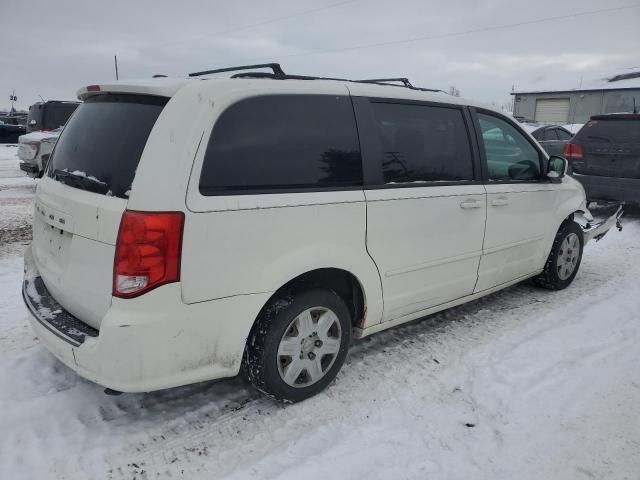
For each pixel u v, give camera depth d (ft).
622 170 25.43
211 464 8.18
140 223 7.46
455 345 12.28
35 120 42.06
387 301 10.84
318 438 8.81
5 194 34.68
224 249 8.14
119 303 7.66
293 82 9.29
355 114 10.02
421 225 11.07
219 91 8.28
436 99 11.79
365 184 10.03
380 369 11.12
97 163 8.55
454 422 9.34
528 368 11.18
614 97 118.93
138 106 8.49
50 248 9.42
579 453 8.62
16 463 8.02
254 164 8.54
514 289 16.48
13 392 9.90
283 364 9.43
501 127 13.61
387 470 8.09
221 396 10.05
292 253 8.96
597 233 17.93
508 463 8.35
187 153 7.76
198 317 8.07
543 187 14.62
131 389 7.80
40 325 8.84
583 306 14.96
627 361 11.60
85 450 8.37
